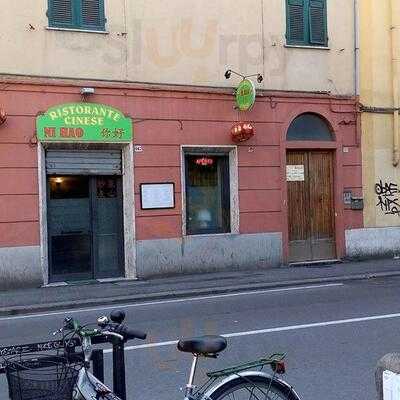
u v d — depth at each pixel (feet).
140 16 47.85
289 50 52.90
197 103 49.67
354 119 55.42
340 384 20.18
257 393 12.83
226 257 50.29
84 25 46.32
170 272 48.49
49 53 45.11
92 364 13.07
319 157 54.60
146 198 47.88
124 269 48.26
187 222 50.19
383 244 56.39
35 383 11.42
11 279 43.83
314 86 53.83
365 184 55.83
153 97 48.24
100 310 36.94
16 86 44.14
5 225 43.86
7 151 43.93
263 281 44.91
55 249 46.55
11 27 44.16
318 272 48.70
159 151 48.42
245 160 51.19
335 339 26.63
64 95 45.52
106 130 46.70
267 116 52.01
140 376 21.79
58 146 45.80
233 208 51.03
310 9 53.88
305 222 53.93
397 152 56.59
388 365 11.55
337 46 54.85
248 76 51.37
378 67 56.39
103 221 48.08
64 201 46.80
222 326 30.17
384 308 33.78
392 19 56.85
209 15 50.11
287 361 23.16
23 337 29.43
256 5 51.75
